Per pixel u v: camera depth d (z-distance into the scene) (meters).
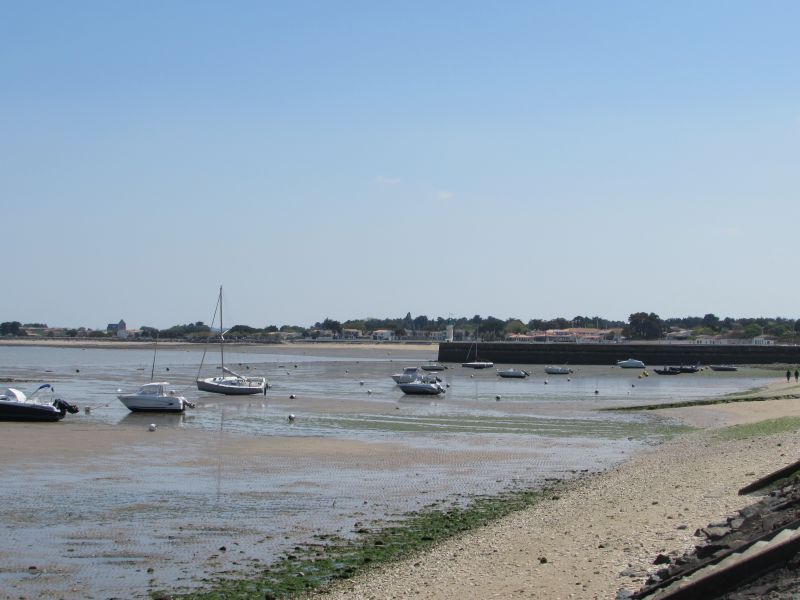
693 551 18.36
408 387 93.88
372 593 20.00
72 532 27.83
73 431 55.56
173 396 70.62
